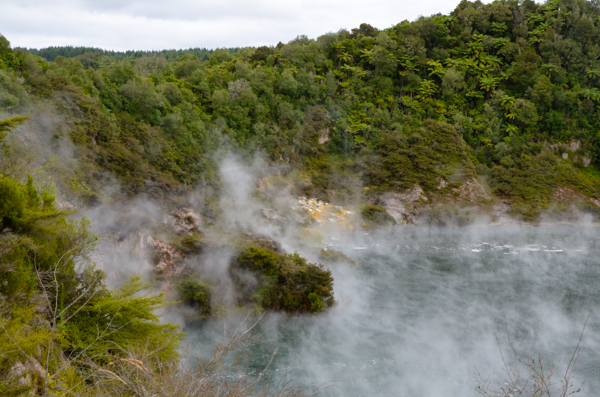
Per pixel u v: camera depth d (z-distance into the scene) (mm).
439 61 150750
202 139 96062
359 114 126688
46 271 13578
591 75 146375
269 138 110188
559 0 161500
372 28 160000
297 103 124812
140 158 77375
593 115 139000
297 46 139500
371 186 110812
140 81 93250
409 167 114000
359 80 137000
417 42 145875
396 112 128000
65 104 72500
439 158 117250
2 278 12570
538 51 154000
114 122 80500
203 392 9141
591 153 135750
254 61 138125
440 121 126750
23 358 9914
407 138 120000
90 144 69875
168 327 16031
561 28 157750
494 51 155625
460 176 113875
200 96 110875
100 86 86500
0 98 60594
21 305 12406
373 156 116250
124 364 10695
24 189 16250
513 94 141750
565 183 121625
